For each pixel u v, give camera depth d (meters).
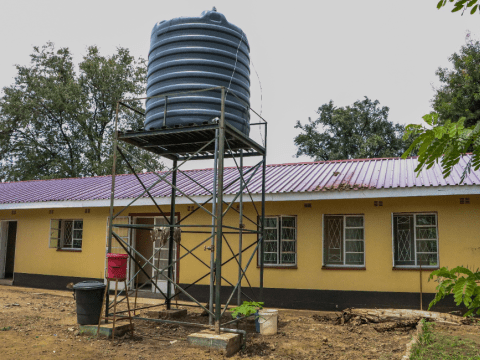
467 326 8.33
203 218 12.13
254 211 11.60
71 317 9.05
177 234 8.75
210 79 7.81
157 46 8.16
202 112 7.63
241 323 8.44
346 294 10.46
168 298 9.16
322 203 10.99
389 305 10.05
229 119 7.84
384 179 10.57
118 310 9.82
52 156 30.66
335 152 28.97
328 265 10.81
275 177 12.63
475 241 9.53
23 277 14.64
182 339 7.20
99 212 13.61
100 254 13.40
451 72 23.91
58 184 17.39
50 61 30.69
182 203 11.93
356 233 10.70
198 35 7.89
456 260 9.62
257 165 8.75
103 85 30.23
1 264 15.92
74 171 29.81
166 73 7.93
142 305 10.70
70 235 14.25
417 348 6.32
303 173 12.73
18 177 29.33
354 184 10.39
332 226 10.95
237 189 11.58
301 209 11.16
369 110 29.38
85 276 13.54
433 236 10.01
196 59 7.83
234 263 11.66
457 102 21.20
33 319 8.70
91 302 7.41
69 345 6.71
